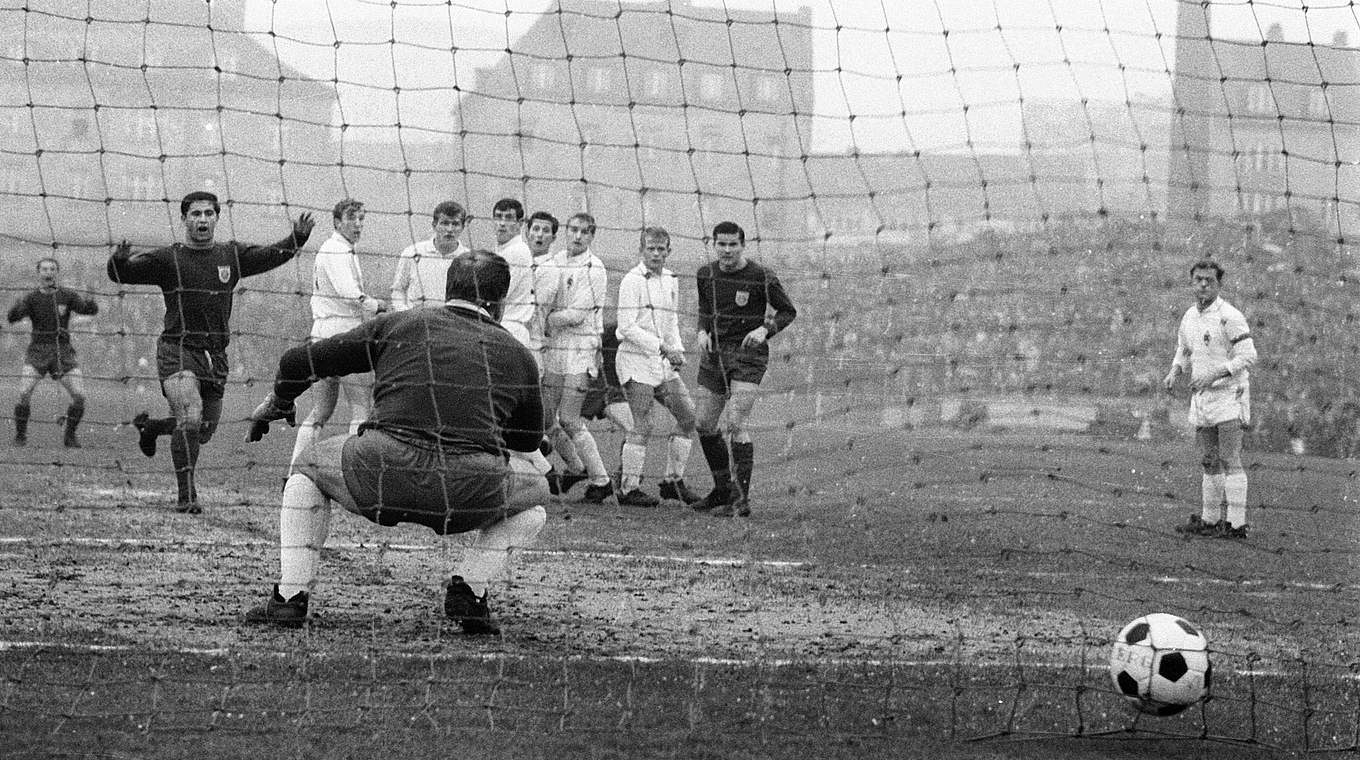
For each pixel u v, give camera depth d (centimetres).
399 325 649
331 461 648
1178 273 1475
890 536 1026
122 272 1025
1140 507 1355
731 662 604
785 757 478
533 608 713
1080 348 1991
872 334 1986
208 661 571
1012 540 1037
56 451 1552
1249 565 966
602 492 1251
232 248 1049
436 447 630
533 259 1213
